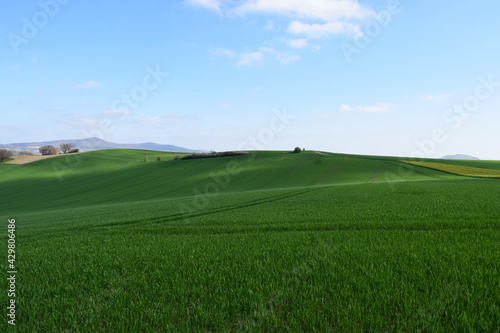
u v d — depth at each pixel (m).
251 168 82.12
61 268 8.71
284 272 7.16
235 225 15.35
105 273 7.82
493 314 4.71
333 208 19.50
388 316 4.90
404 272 6.66
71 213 30.80
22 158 113.75
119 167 99.00
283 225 14.28
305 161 86.75
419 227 12.40
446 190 28.34
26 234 16.66
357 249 8.93
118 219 20.84
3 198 65.25
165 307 5.55
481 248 8.40
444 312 4.88
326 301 5.49
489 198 21.02
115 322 5.14
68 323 5.25
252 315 5.13
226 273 7.37
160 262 8.73
